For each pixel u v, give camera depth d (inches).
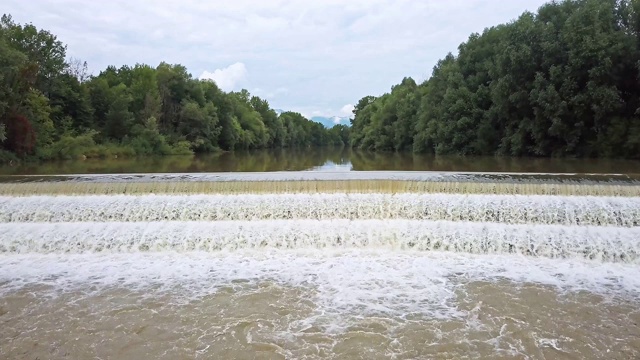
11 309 370.0
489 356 297.0
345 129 7573.8
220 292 403.9
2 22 1887.3
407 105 2568.9
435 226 539.5
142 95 2461.9
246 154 2504.9
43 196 609.0
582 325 340.2
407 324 342.6
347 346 310.5
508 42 1505.9
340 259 488.7
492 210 560.7
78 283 425.4
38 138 1433.3
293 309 369.1
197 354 301.3
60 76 2055.9
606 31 1262.3
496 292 401.1
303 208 581.6
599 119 1270.9
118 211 576.1
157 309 369.7
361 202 583.2
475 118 1781.5
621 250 480.7
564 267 462.0
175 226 545.0
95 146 1761.8
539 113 1385.3
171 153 2207.2
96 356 299.4
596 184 600.4
